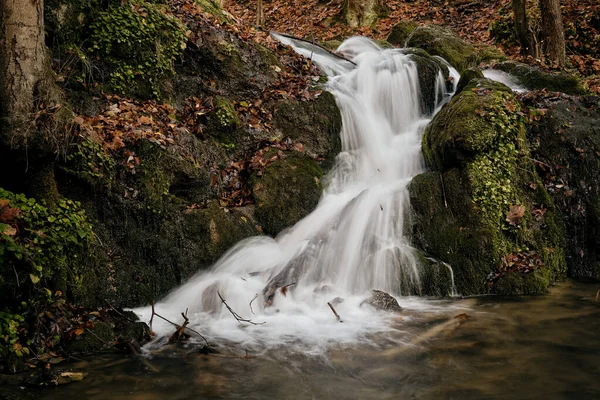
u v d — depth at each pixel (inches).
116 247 252.1
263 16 763.4
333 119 357.1
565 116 329.7
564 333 217.3
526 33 517.7
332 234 287.7
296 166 321.1
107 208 251.1
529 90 408.5
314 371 187.6
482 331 221.1
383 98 399.9
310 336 219.3
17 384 177.5
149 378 182.7
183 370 189.0
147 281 255.1
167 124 294.7
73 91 279.6
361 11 691.4
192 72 336.8
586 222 301.4
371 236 287.9
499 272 275.3
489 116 304.2
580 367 186.7
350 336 218.5
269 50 389.4
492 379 178.9
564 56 500.1
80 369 189.3
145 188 262.2
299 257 271.3
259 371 188.1
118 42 298.2
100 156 249.1
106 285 240.2
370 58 442.6
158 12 323.6
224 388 175.5
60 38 284.0
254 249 284.7
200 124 317.1
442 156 306.2
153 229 262.5
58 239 217.8
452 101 331.3
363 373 185.6
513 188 296.7
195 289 258.5
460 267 276.4
